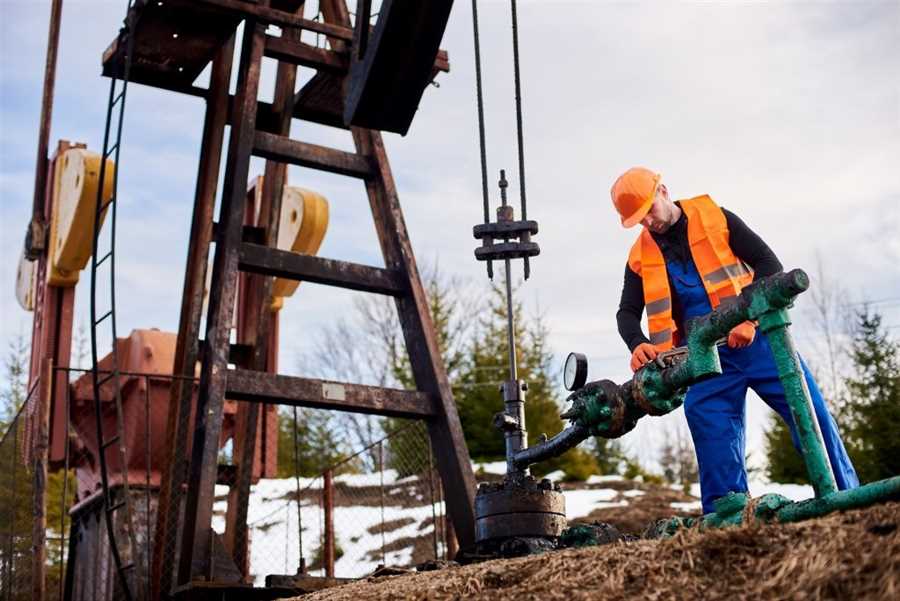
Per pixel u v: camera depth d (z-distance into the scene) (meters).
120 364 8.72
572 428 4.63
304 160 7.92
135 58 7.78
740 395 4.78
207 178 7.56
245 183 7.46
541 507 5.21
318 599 4.16
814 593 2.69
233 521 8.23
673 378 4.01
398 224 8.09
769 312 3.57
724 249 4.90
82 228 8.34
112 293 6.89
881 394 21.52
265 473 9.12
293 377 7.17
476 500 5.38
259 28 7.77
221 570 7.46
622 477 19.72
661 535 3.97
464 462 7.45
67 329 8.75
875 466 19.31
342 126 8.71
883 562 2.67
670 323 4.93
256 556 14.51
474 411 21.66
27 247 9.06
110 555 8.16
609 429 4.31
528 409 23.36
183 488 8.18
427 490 15.95
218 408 6.83
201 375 7.04
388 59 6.51
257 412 8.34
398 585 3.88
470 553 5.38
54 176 8.91
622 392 4.26
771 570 2.89
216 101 7.70
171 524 7.09
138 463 8.42
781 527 3.08
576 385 4.51
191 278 7.39
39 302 9.12
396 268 8.00
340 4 8.43
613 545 3.46
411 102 6.79
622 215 4.95
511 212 5.70
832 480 3.42
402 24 6.31
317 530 15.17
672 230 4.99
